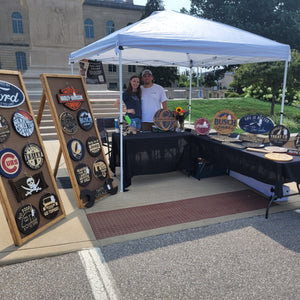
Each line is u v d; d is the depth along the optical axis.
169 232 3.67
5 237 3.50
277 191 3.92
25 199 3.49
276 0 29.80
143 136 5.33
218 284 2.70
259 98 20.66
